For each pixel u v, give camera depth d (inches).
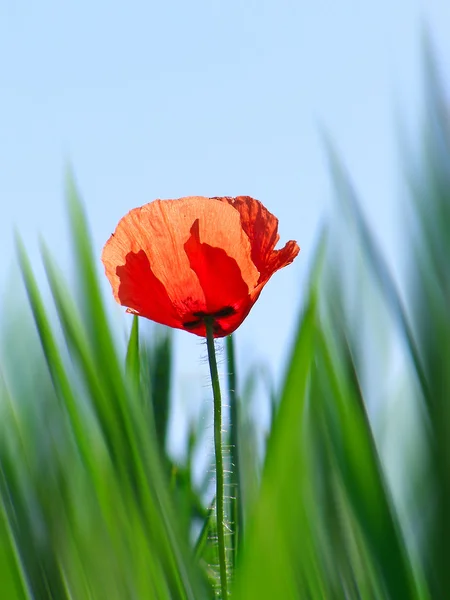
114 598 22.2
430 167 15.1
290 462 19.7
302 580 19.4
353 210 18.9
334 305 19.0
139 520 22.2
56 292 22.4
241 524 24.9
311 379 19.7
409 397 15.9
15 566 22.2
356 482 18.7
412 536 16.3
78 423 22.3
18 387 22.1
